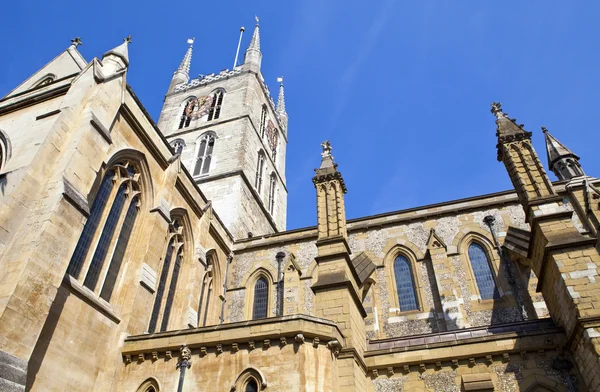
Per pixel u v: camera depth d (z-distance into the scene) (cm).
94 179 1947
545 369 1809
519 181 2275
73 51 2852
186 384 1745
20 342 1435
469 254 2955
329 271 2173
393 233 3186
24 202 1698
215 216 3384
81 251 1966
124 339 1981
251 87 5603
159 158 2591
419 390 1897
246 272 3397
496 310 2639
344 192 2636
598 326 1642
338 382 1752
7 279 1502
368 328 2723
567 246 1908
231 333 1794
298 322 1725
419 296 2828
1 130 2123
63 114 1948
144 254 2258
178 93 6097
